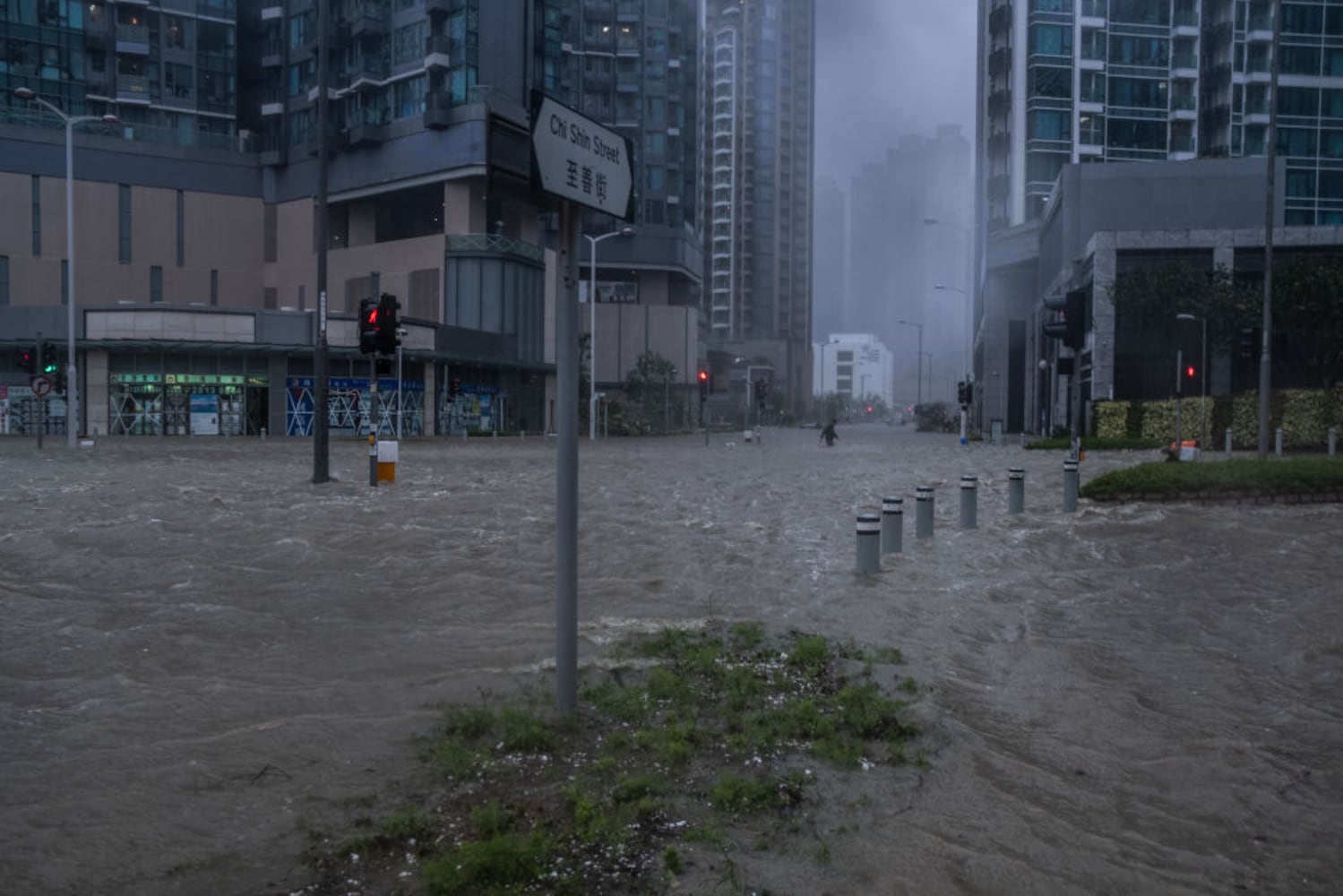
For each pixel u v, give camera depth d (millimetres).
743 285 166125
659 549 12023
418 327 55344
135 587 9391
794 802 4430
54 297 62938
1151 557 11578
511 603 8828
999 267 77188
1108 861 3934
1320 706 5996
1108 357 47031
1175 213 56344
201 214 67750
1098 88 75938
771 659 6871
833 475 26453
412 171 63344
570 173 4898
